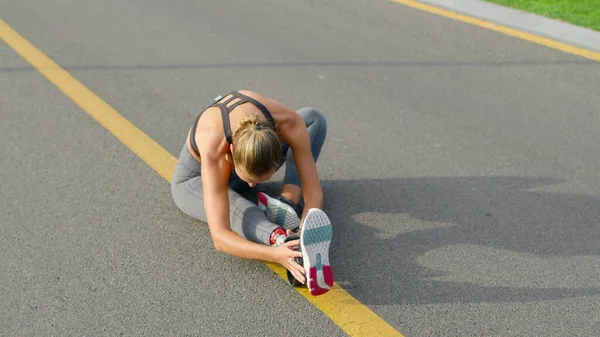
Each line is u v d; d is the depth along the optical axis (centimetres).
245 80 626
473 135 520
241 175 318
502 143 507
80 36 742
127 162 488
